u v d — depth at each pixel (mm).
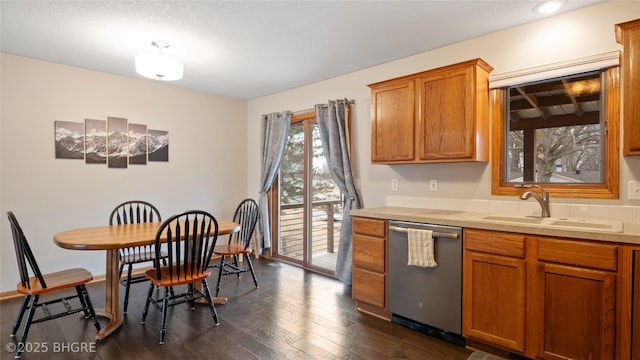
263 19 2498
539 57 2531
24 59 3309
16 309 2938
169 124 4367
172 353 2234
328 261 4152
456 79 2646
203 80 4125
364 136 3656
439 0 2238
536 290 2006
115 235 2646
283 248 4727
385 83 3086
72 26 2609
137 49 3090
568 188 2432
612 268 1761
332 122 3785
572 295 1884
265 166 4719
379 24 2590
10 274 3250
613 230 1859
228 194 5008
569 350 1898
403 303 2617
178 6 2303
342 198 3801
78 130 3646
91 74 3727
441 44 2990
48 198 3469
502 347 2152
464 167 2912
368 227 2859
